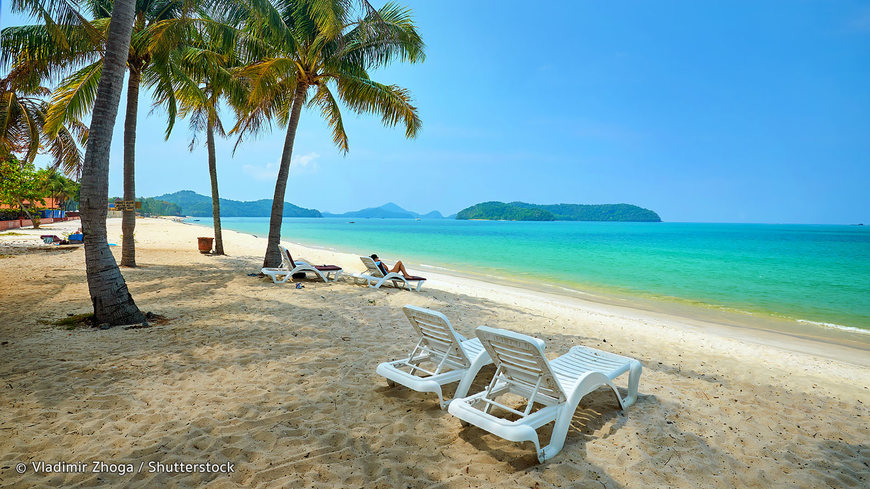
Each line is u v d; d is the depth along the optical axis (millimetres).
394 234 61062
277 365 4793
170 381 4211
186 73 12172
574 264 22266
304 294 9086
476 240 46594
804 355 6855
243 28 11578
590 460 3109
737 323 9727
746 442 3568
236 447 3074
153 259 14391
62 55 11031
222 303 7840
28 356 4734
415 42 11797
